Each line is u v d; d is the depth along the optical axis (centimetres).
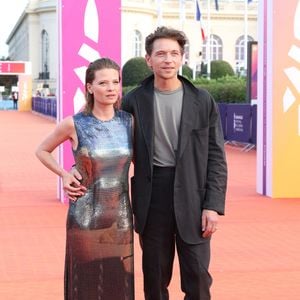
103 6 969
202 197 393
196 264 390
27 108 5541
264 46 1049
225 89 2498
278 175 1045
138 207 391
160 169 389
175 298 534
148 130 385
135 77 4681
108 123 376
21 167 1505
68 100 969
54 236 776
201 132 388
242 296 544
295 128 1041
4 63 5494
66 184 372
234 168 1488
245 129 1877
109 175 372
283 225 834
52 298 540
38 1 7575
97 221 371
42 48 7506
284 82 1030
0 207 976
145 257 399
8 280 594
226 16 7131
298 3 1016
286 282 585
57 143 383
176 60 383
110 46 975
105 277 374
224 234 780
